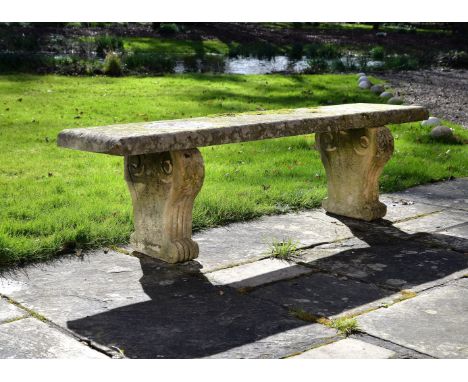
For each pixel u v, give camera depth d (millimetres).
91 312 4215
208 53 25875
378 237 5828
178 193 4965
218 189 6992
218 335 3906
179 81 17250
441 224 6219
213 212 6246
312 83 17406
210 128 4746
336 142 6328
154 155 5012
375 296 4527
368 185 6301
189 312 4234
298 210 6617
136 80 17328
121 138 4250
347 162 6309
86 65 19422
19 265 4996
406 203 6895
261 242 5641
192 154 4953
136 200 5277
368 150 6125
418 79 19016
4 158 8453
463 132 10758
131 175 5230
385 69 21922
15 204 6309
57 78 17266
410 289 4656
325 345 3775
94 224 5711
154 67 20438
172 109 12523
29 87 15250
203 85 16484
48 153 8844
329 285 4715
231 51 25266
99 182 7328
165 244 5113
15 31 28438
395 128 10914
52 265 5027
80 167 8180
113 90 15242
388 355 3652
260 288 4645
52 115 11641
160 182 5023
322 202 6594
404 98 14953
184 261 5141
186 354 3662
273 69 21891
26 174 7676
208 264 5105
